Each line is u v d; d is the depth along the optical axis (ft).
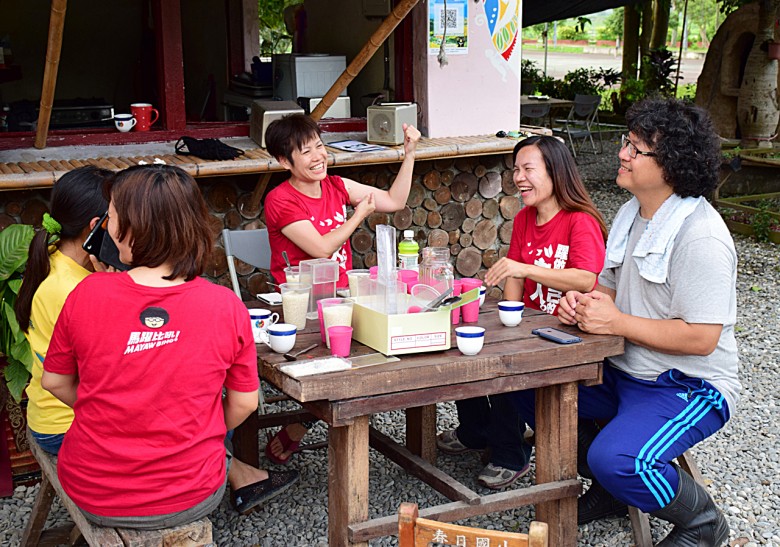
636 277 9.55
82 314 6.85
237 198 15.66
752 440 13.21
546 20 38.58
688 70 104.78
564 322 9.61
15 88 30.96
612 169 39.75
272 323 9.64
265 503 11.14
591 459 8.95
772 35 34.55
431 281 9.38
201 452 7.26
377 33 13.51
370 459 12.48
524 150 10.67
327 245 11.10
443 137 17.52
